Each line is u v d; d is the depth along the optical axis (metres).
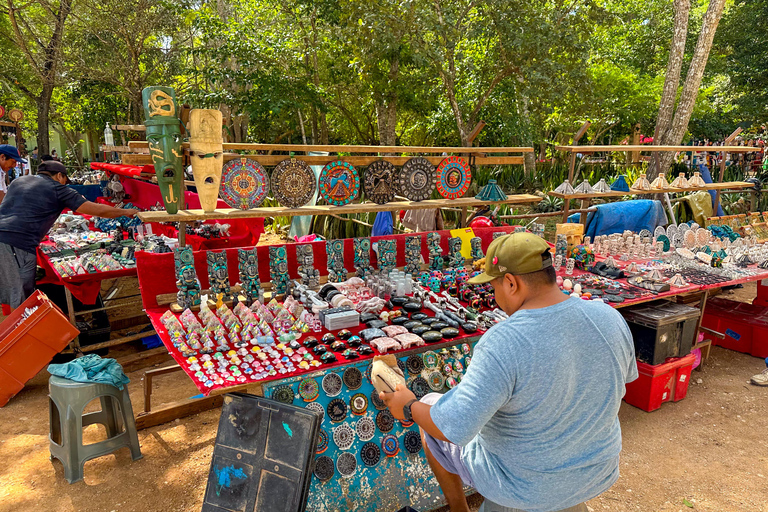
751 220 6.75
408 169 4.16
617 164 12.95
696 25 17.88
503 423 1.62
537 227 4.62
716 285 4.43
